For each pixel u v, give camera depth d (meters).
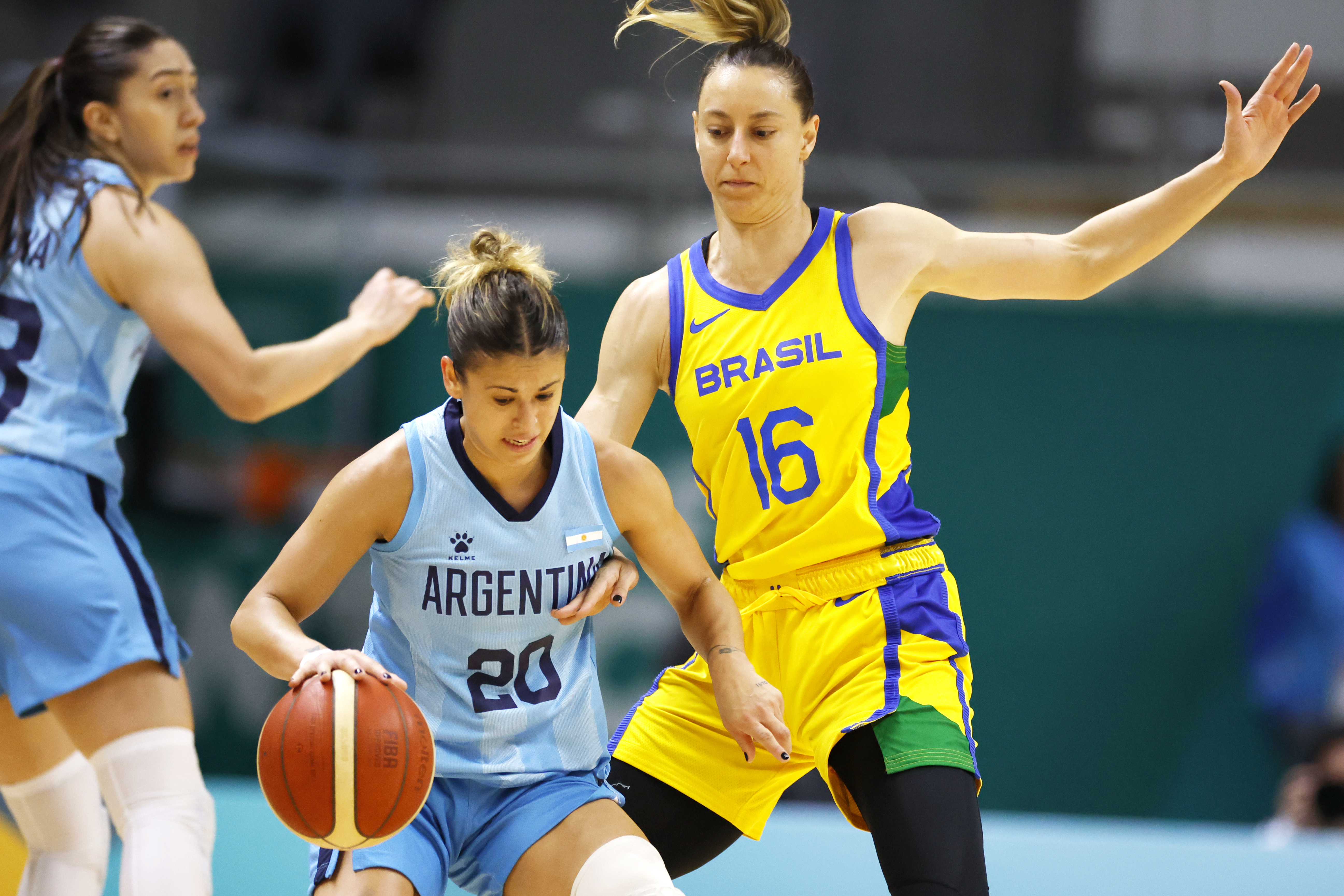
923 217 10.34
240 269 28.61
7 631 9.27
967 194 31.08
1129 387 26.02
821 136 33.47
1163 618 25.72
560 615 8.71
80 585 9.28
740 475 9.91
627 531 9.12
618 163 31.97
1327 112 32.09
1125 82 32.97
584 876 8.30
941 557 10.15
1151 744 25.52
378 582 8.87
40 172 9.92
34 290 9.68
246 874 14.17
